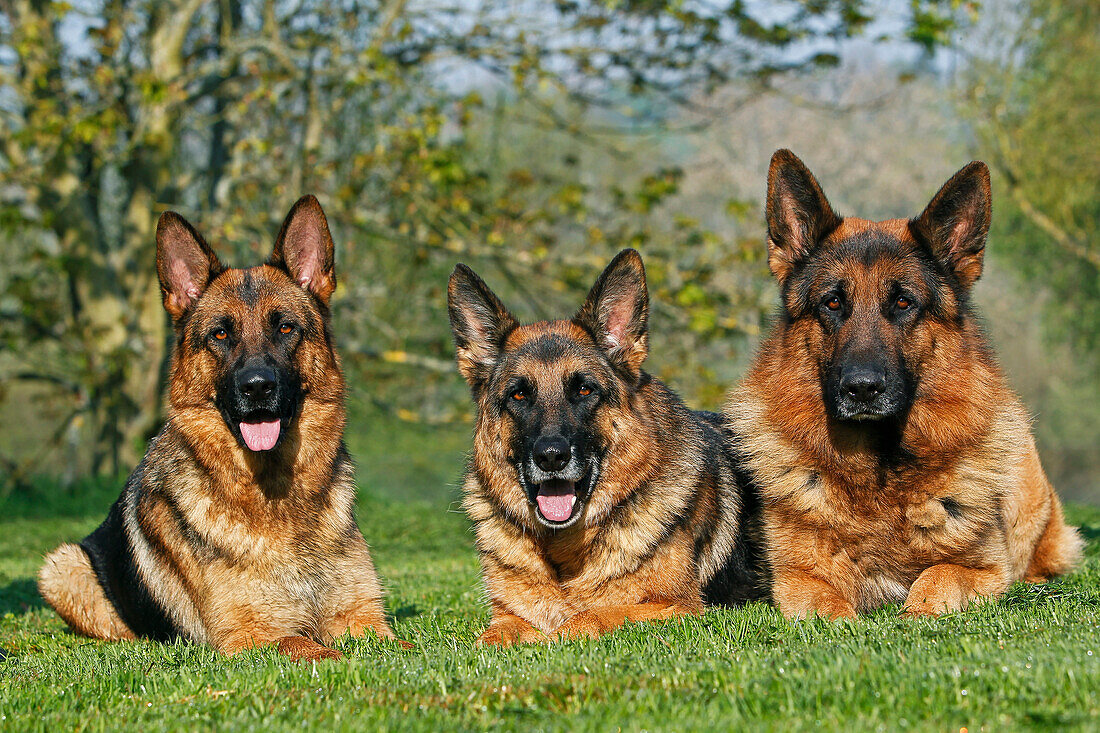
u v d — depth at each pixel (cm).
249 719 393
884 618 518
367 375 2283
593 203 2877
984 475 593
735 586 679
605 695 391
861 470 588
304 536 626
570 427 588
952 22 1642
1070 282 3547
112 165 2028
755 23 1748
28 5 1819
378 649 544
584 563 608
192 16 1859
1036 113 2738
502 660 466
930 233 595
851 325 579
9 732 388
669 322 1966
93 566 720
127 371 1889
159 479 646
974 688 367
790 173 637
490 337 668
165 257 657
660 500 613
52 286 2186
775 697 375
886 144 4653
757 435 639
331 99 1964
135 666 512
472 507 655
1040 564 736
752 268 1902
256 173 1875
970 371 593
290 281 660
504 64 1861
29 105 1714
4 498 1917
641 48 1856
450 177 1681
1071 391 4206
